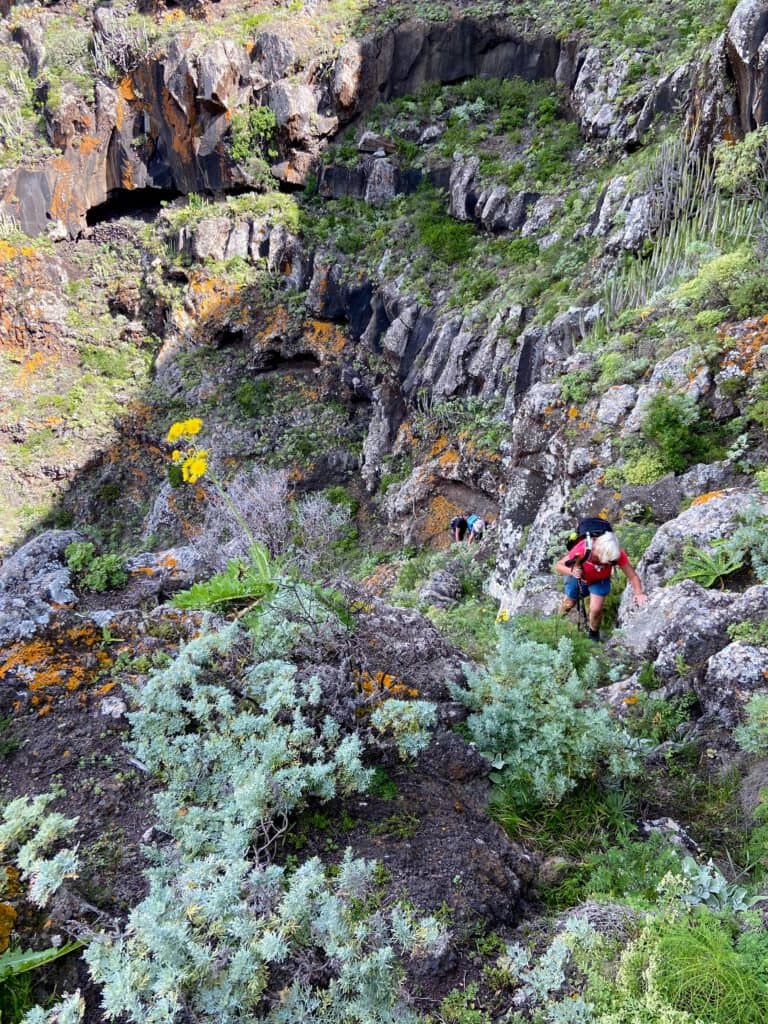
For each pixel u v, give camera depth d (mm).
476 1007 2000
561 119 17859
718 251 9047
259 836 2340
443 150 18672
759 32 9539
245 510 9438
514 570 8227
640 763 3291
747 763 3445
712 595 4582
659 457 7008
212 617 3191
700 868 2518
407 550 13836
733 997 1761
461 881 2346
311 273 19750
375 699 2967
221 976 1808
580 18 18234
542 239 15234
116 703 2734
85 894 2102
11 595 3377
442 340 15367
